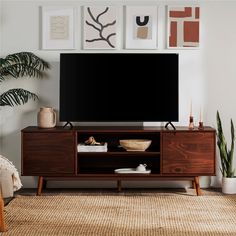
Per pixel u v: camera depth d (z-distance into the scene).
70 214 5.33
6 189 4.95
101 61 6.21
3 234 4.70
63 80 6.21
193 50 6.41
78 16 6.42
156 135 6.46
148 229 4.86
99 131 6.03
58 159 6.06
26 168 6.07
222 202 5.81
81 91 6.22
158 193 6.22
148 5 6.39
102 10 6.39
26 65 6.31
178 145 6.05
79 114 6.23
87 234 4.71
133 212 5.41
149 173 6.12
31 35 6.42
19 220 5.12
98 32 6.40
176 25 6.39
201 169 6.07
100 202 5.80
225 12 6.38
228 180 6.20
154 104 6.23
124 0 6.39
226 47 6.40
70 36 6.41
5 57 6.43
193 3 6.39
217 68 6.41
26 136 6.05
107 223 5.03
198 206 5.64
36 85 6.45
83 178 6.10
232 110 6.43
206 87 6.43
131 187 6.49
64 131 6.04
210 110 6.44
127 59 6.21
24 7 6.41
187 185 6.47
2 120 6.47
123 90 6.23
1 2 6.41
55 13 6.41
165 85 6.22
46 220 5.12
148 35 6.39
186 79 6.42
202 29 6.39
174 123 6.46
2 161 5.07
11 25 6.42
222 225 4.98
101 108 6.24
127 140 6.21
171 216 5.27
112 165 6.50
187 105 6.44
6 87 6.46
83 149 6.12
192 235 4.69
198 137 6.04
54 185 6.49
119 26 6.40
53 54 6.44
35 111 6.46
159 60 6.21
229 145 6.46
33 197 6.03
